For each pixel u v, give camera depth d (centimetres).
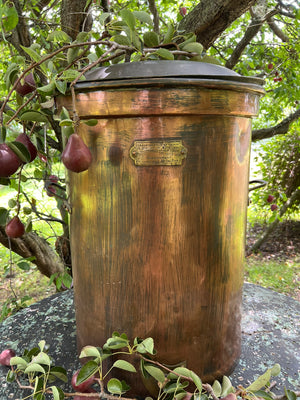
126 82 69
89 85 72
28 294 293
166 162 76
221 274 87
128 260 83
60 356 108
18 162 76
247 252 379
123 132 75
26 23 150
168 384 79
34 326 127
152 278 83
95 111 74
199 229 81
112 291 86
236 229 89
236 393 77
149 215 79
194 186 78
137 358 88
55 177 151
